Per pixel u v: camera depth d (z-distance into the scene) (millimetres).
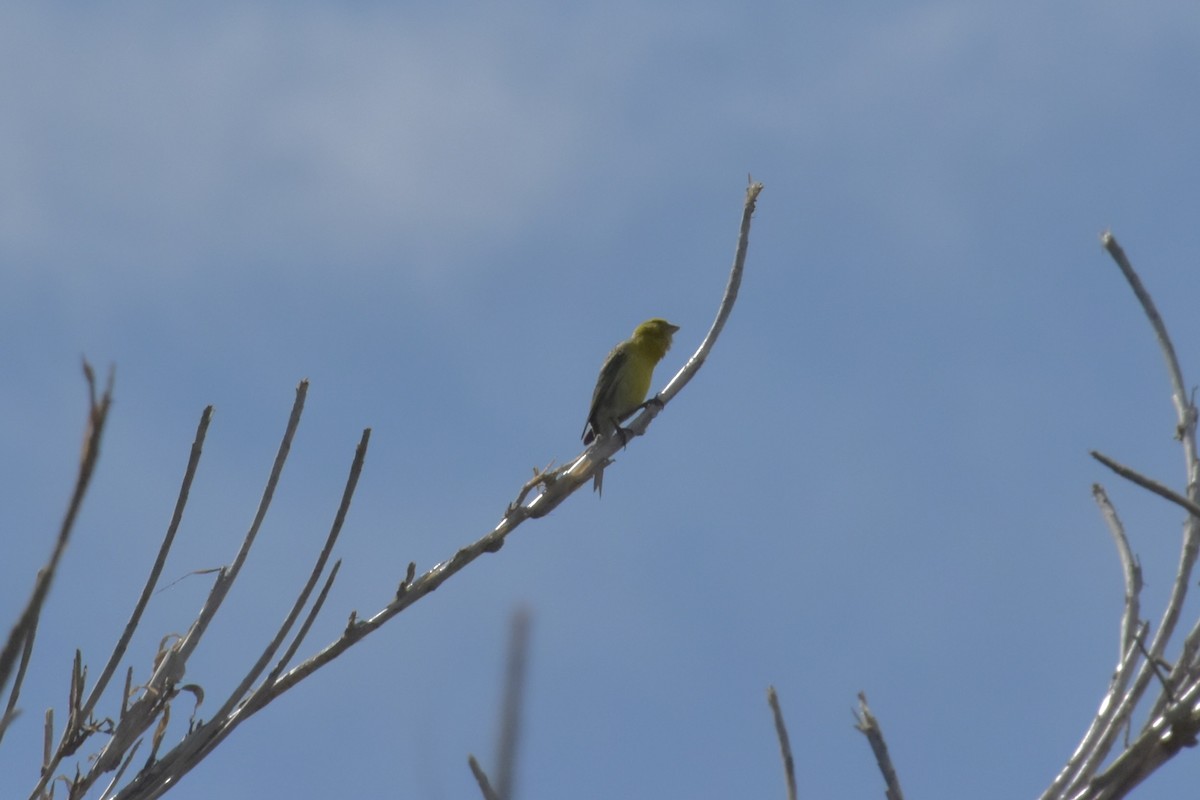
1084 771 8352
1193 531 9211
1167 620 8906
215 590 10008
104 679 9438
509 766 5281
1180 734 7930
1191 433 9727
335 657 10086
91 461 5516
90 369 5582
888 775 8070
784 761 8203
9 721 6059
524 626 5531
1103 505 10000
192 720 9672
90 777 9203
